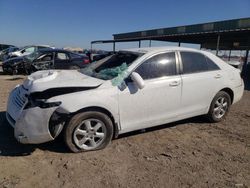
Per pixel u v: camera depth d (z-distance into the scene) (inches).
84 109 160.2
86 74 191.2
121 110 171.6
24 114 151.2
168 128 216.4
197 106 212.5
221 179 142.2
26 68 551.2
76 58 549.6
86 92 159.9
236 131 215.2
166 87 188.7
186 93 201.0
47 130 152.8
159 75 188.9
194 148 180.1
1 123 209.0
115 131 175.2
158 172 146.7
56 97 153.8
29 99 154.2
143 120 183.5
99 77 179.2
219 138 199.5
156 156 165.8
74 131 158.7
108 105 164.9
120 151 170.1
